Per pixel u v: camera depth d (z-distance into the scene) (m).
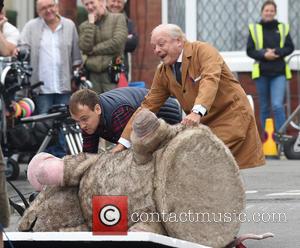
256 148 16.56
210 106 15.61
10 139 25.59
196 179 14.62
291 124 30.83
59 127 25.58
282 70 31.06
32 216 14.98
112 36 28.59
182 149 14.49
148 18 34.22
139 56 34.19
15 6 36.62
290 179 25.20
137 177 14.52
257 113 33.59
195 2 34.81
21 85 25.45
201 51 16.16
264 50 31.03
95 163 14.88
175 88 16.44
